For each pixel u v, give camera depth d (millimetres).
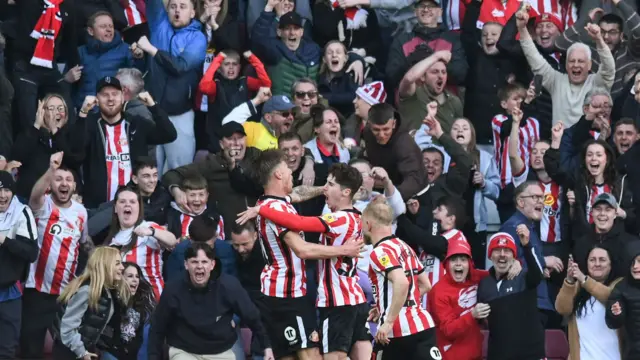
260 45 53906
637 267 44625
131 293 40875
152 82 52656
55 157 45625
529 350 45219
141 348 43281
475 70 54781
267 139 49844
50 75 52469
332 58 53688
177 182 47531
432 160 49656
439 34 55531
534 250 46781
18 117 51875
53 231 45688
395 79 54812
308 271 40469
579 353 45250
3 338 44156
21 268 44188
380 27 57219
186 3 53656
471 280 45656
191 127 53031
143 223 45281
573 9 57344
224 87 52250
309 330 38844
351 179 39062
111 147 49250
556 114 53594
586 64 53125
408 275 40312
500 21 56000
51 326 43312
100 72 53438
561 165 49156
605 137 51188
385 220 40281
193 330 40875
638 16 53969
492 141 54219
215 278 41031
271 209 38000
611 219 46750
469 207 50562
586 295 45219
